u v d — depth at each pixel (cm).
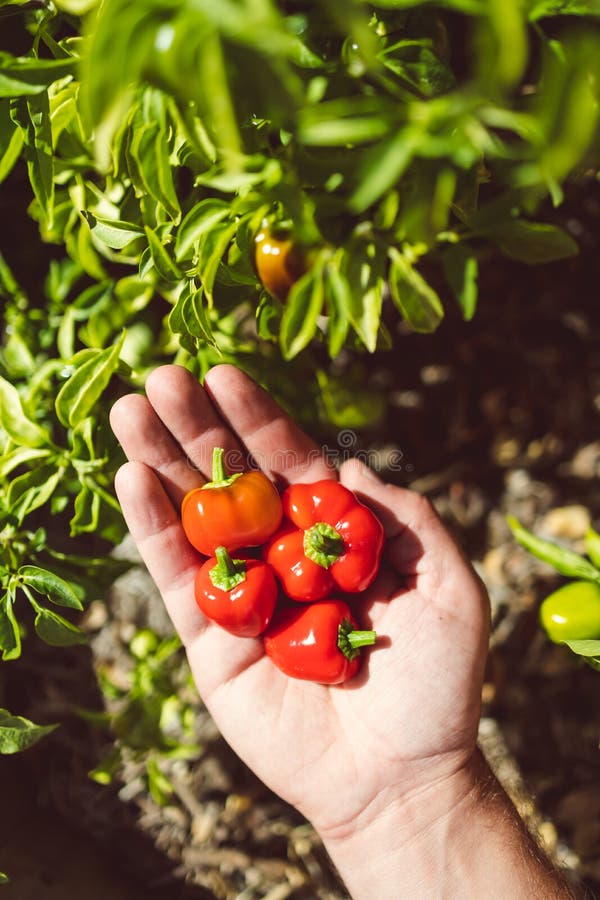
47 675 61
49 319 49
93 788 61
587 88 31
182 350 47
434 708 43
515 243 41
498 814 44
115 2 26
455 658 43
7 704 61
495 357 63
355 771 43
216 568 43
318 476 47
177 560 44
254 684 45
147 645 53
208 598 43
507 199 39
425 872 43
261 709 44
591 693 61
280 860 60
